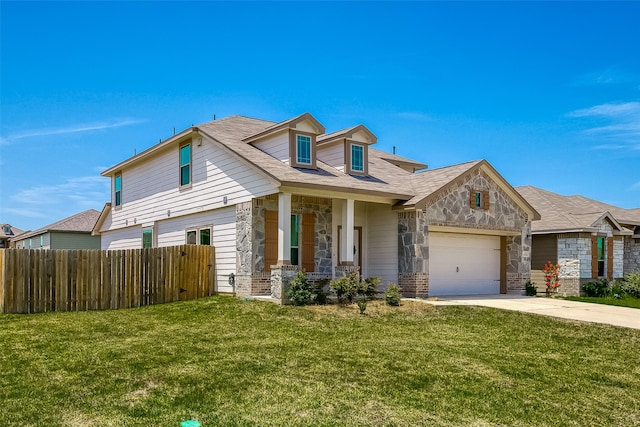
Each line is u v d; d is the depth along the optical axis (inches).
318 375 328.8
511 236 812.6
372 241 742.5
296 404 276.4
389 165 870.4
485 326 514.9
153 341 407.8
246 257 627.2
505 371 358.6
